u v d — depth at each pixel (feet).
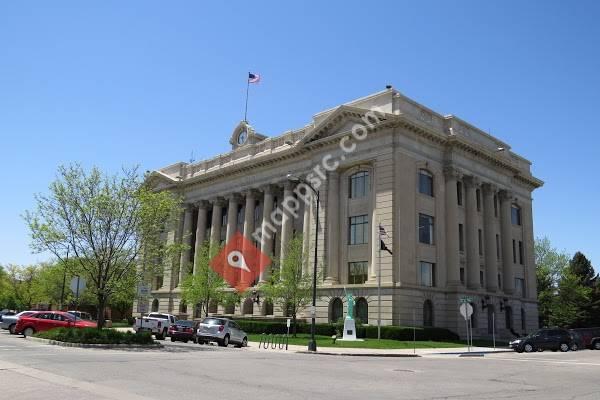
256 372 56.29
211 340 113.29
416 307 147.84
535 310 205.67
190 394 38.78
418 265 152.76
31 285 305.53
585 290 264.11
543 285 274.98
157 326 127.03
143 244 106.01
